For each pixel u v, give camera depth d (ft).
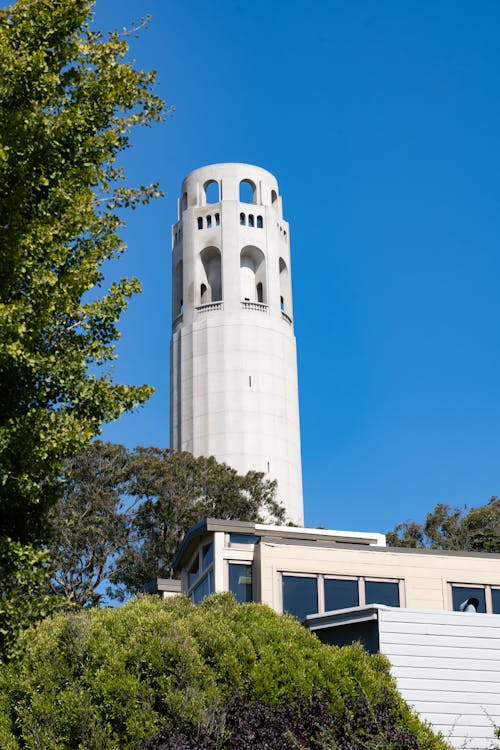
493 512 247.29
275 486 253.03
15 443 56.54
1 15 62.18
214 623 68.23
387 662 68.64
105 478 222.48
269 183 416.46
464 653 78.07
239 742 60.13
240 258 399.65
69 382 59.88
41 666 63.41
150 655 62.85
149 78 66.74
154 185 67.56
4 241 57.72
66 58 64.49
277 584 108.06
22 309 55.57
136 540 221.87
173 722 60.54
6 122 58.39
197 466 238.27
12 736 60.54
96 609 73.20
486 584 112.06
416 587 110.32
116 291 63.98
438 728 75.51
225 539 115.14
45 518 62.64
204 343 386.93
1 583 57.47
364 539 126.21
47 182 59.67
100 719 60.64
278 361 390.01
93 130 64.80
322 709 63.72
